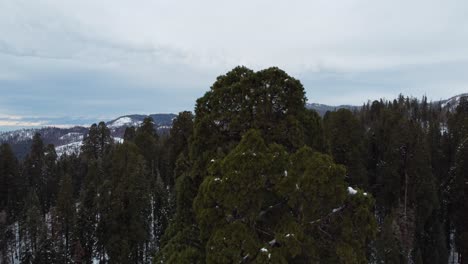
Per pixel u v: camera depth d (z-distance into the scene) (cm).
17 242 5200
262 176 1208
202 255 1288
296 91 1520
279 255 1145
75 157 7188
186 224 1511
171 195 4231
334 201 1221
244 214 1216
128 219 3788
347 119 3591
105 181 4031
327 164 1227
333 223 1270
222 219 1241
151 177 4978
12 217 5172
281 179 1224
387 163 3734
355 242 1252
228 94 1509
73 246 4019
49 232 4312
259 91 1479
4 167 5231
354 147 3541
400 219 3234
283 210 1290
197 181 1534
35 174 6212
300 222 1225
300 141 1456
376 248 2959
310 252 1203
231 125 1481
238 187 1198
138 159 4409
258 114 1472
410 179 3519
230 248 1162
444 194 3881
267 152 1244
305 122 1527
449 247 3931
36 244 4156
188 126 3750
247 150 1227
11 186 5253
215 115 1525
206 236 1286
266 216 1324
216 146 1516
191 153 1577
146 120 6644
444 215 3903
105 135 7219
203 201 1280
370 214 1273
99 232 3862
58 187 5791
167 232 1583
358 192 1291
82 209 4119
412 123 3797
